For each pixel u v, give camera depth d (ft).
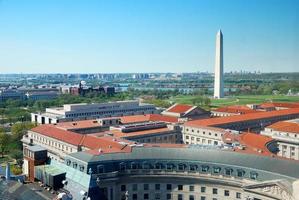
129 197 484.74
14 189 332.19
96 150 514.27
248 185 429.38
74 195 393.91
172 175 483.92
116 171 474.49
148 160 487.61
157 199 490.90
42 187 385.09
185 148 511.81
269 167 442.50
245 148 568.41
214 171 469.98
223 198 467.52
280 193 399.24
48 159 462.19
